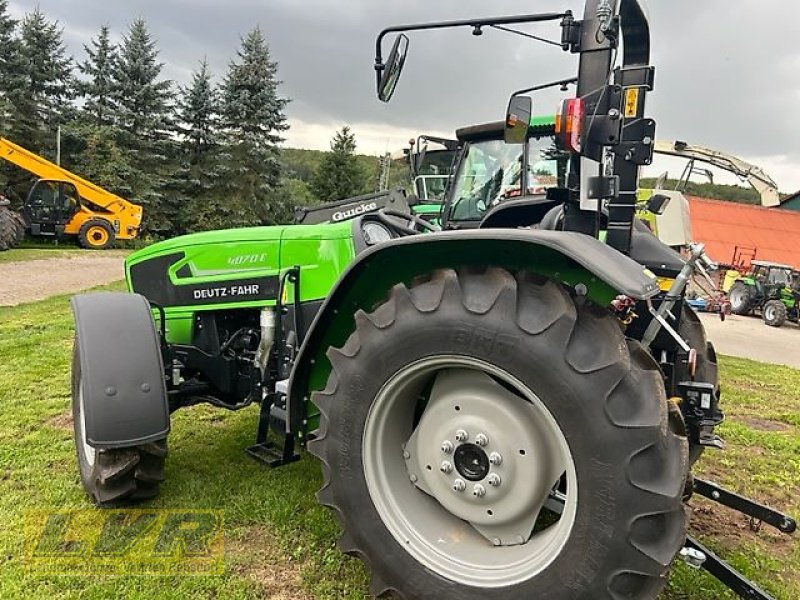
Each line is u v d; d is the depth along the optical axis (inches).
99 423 94.0
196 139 1200.8
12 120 1015.0
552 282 68.7
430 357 71.6
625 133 83.3
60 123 1106.1
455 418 75.6
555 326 65.0
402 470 80.7
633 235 93.7
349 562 90.9
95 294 107.6
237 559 91.2
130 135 1117.7
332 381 78.8
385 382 74.8
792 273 593.0
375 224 117.3
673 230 175.0
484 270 72.3
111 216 784.3
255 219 1190.9
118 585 84.6
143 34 1157.7
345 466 77.8
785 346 418.9
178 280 119.5
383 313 75.5
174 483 115.6
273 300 112.9
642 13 81.7
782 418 182.7
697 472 134.5
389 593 77.5
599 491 62.6
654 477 61.5
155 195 1097.4
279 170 1238.9
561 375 64.0
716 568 78.2
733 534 105.5
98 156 1069.1
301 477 119.0
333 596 83.3
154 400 97.3
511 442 72.0
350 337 78.9
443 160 395.2
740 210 928.9
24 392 173.6
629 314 84.7
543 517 83.3
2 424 146.7
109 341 98.0
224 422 151.7
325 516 103.5
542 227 94.1
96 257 673.0
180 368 119.3
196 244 118.8
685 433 69.1
